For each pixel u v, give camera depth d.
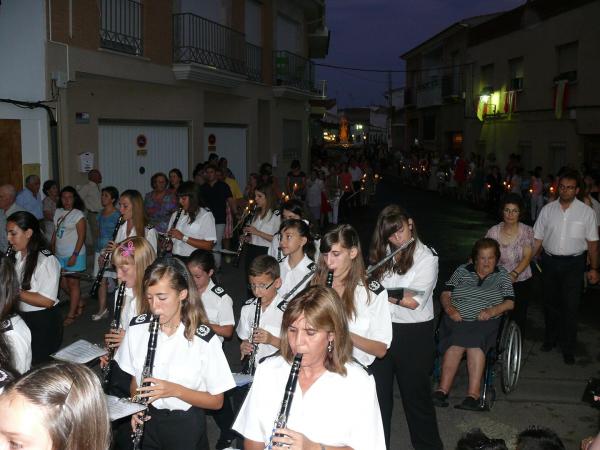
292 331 3.03
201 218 8.18
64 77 11.46
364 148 58.81
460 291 6.64
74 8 11.72
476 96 32.62
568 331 7.70
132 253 4.55
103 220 8.98
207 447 4.23
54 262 5.70
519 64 27.48
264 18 20.92
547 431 3.34
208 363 3.95
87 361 4.34
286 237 5.71
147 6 13.95
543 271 7.96
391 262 5.11
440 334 6.76
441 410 6.42
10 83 11.30
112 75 12.80
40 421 2.10
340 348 3.07
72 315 9.00
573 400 6.70
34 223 5.59
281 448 2.83
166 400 3.98
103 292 9.08
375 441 3.08
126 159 14.10
